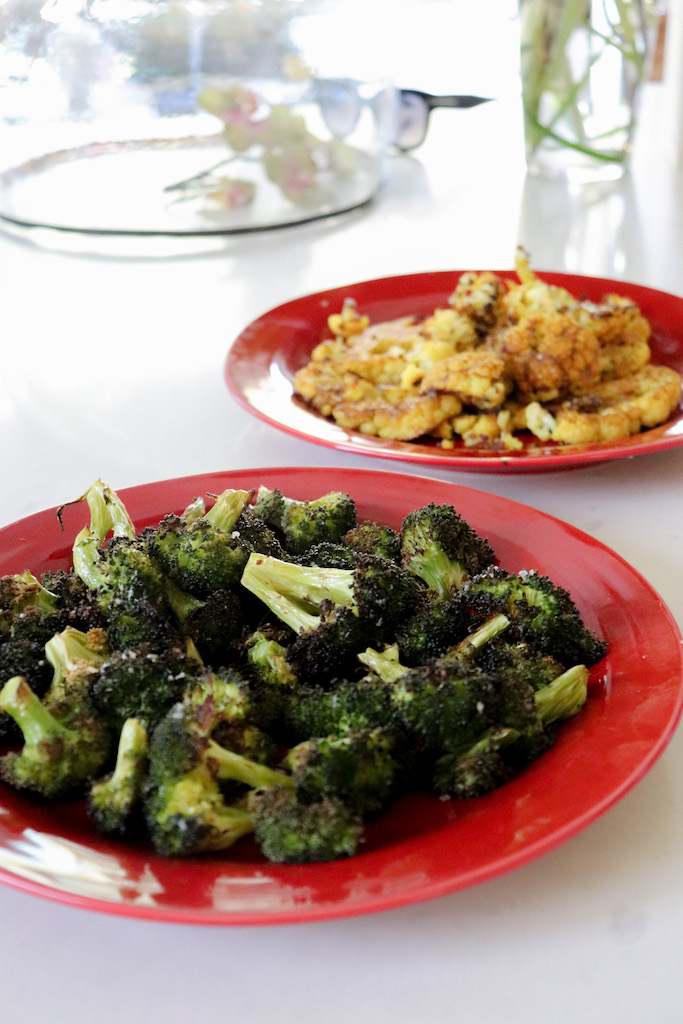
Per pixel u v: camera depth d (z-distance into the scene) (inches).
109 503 24.9
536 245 41.5
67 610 23.2
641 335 32.1
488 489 28.0
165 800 20.0
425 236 42.9
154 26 40.0
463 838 19.4
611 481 28.1
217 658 23.0
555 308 31.3
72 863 19.2
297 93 41.9
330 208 44.5
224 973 18.7
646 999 17.8
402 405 29.8
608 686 22.0
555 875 20.2
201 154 41.9
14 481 28.6
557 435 29.0
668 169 49.1
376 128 45.2
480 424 29.2
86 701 21.4
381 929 19.4
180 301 37.9
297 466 27.9
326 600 22.7
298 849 19.2
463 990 18.1
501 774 20.8
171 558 23.5
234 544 23.8
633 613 23.1
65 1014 18.0
